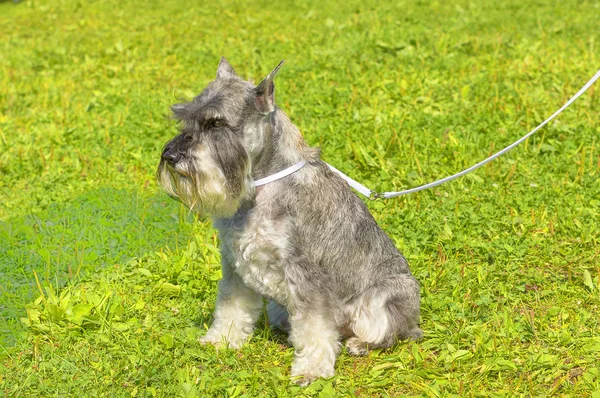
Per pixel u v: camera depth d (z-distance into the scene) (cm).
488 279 219
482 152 278
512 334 198
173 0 597
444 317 205
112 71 396
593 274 221
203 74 387
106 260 232
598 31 430
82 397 182
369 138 287
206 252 228
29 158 290
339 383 187
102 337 198
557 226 238
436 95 322
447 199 252
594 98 313
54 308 204
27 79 391
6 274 226
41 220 250
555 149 277
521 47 393
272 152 187
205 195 181
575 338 197
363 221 195
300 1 557
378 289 193
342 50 399
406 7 520
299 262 186
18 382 188
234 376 188
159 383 186
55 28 528
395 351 196
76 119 325
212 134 182
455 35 427
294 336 188
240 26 491
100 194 261
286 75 357
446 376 187
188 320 208
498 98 313
